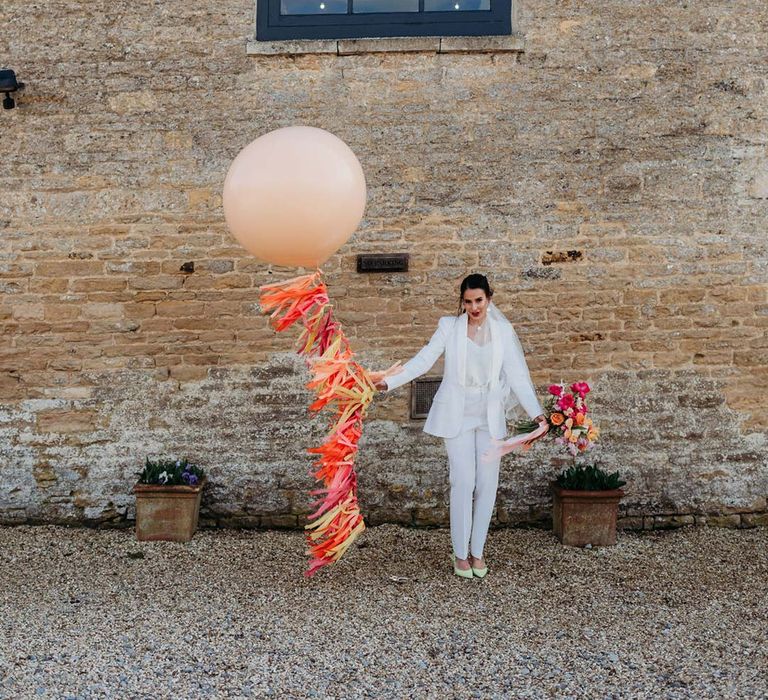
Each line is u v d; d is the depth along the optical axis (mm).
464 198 6020
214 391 6078
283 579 5242
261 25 6039
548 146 6004
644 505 6148
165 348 6047
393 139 5992
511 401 5320
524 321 6066
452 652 4270
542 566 5465
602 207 6031
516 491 6145
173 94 5969
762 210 6066
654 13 5984
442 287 6047
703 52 5996
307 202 3938
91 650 4250
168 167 5988
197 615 4703
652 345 6098
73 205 5984
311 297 4328
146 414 6066
